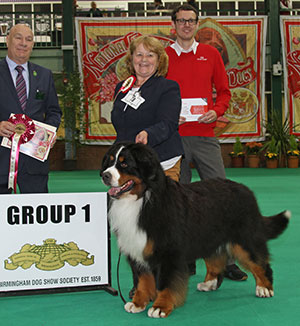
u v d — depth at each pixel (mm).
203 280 4238
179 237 3211
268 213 7363
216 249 3615
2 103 4434
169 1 18781
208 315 3209
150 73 3885
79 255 3742
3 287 3570
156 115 3826
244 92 16531
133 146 3209
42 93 4578
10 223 3596
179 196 3354
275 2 16609
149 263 3254
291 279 4066
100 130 16281
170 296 3189
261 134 16734
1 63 4535
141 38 3854
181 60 4590
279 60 16859
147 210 3166
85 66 16141
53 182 12328
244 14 19141
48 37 17062
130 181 3152
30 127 4406
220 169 4598
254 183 11555
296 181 11922
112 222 3348
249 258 3689
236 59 16375
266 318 3127
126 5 19609
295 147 16266
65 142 15992
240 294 3736
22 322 3094
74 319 3148
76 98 15312
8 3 19531
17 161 4395
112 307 3420
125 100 3893
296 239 5633
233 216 3637
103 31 16047
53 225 3689
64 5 16031
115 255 5062
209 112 4398
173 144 3893
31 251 3637
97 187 11172
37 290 3629
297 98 16812
